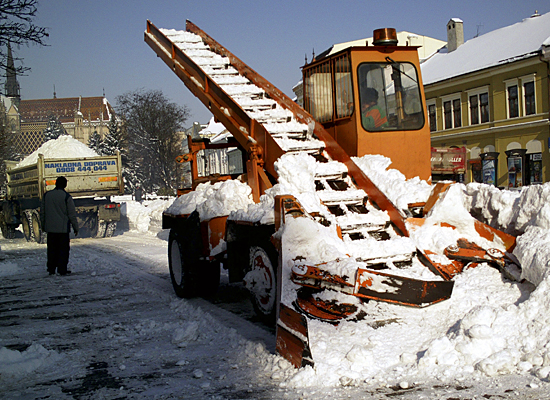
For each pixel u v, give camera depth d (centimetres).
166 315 584
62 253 930
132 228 2038
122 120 5353
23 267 1048
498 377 310
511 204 482
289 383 334
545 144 2702
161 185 5103
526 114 2811
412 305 378
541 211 412
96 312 618
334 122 612
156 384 361
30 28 967
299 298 398
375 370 336
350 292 368
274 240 439
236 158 930
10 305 684
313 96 670
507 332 340
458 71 3275
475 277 418
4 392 363
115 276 875
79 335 514
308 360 344
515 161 2864
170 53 937
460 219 464
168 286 762
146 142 5262
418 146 587
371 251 439
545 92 2688
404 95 596
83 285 815
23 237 1966
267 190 532
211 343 456
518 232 464
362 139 569
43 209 923
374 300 390
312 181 516
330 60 626
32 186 1717
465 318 351
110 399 339
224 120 717
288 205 443
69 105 13075
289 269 408
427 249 450
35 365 414
